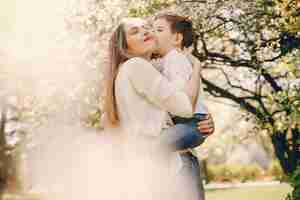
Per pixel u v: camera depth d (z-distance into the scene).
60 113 10.78
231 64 11.47
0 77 11.62
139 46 4.07
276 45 10.17
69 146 10.88
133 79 3.91
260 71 10.94
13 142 12.45
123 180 3.95
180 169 3.95
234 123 18.05
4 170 20.89
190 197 3.95
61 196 12.20
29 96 11.12
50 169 12.44
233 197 20.75
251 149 44.50
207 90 12.91
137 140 3.91
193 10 9.55
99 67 10.27
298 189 8.35
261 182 34.94
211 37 10.42
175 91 3.88
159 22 4.46
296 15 9.17
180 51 4.21
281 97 10.52
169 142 3.90
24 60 11.12
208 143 21.48
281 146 13.13
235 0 9.51
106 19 10.03
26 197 19.50
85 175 9.80
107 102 4.03
